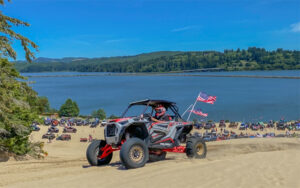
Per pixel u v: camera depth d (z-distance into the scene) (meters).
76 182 5.57
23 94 15.69
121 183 5.15
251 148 13.45
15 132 14.30
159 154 8.84
